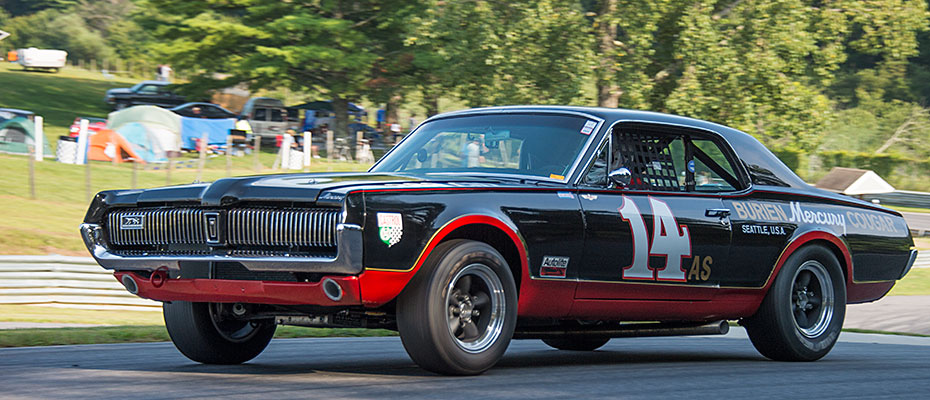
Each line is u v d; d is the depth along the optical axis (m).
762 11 96.75
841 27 100.44
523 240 15.39
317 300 13.91
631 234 16.91
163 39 141.50
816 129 100.12
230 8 137.62
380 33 134.38
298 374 15.23
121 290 47.44
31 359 17.55
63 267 46.25
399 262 13.84
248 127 122.00
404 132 142.38
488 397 12.77
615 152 17.58
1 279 44.56
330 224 13.59
